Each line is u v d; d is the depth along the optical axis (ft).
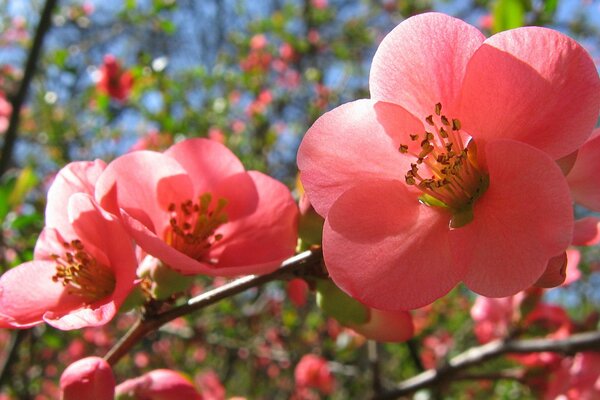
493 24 0.71
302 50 2.37
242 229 0.53
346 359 1.59
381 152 0.44
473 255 0.42
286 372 1.86
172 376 0.52
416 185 0.44
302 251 0.52
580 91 0.41
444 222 0.44
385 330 0.52
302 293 0.62
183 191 0.53
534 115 0.42
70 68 1.65
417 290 0.43
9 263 0.90
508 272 0.41
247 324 1.70
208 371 1.84
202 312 1.54
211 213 0.53
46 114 1.68
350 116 0.44
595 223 0.50
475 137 0.43
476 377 0.75
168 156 0.51
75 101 1.88
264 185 0.53
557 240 0.39
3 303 0.50
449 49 0.43
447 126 0.43
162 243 0.45
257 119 1.98
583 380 0.70
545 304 0.78
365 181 0.44
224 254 0.52
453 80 0.43
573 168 0.46
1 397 0.94
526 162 0.40
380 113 0.43
